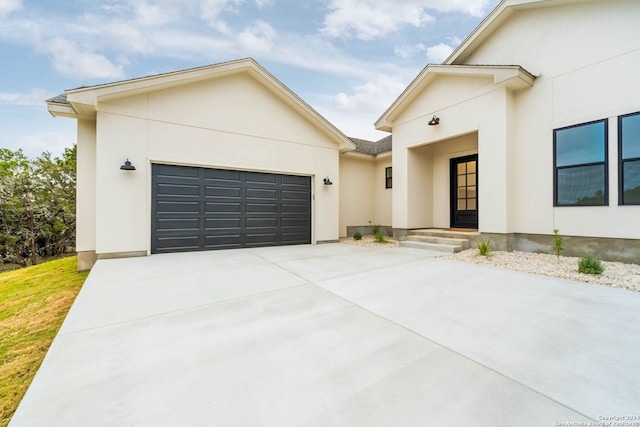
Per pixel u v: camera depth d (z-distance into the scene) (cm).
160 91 680
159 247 687
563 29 584
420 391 170
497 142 657
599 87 536
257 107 822
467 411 152
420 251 725
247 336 248
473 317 288
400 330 259
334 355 214
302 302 338
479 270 500
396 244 871
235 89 786
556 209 593
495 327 263
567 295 355
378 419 147
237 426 143
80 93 568
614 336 242
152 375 189
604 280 413
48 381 181
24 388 209
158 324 275
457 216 898
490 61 723
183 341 239
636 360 204
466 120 722
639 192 493
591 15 545
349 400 162
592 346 225
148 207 667
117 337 246
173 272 495
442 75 778
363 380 182
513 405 157
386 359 208
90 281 434
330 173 971
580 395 165
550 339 238
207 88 743
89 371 194
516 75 590
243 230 809
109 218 626
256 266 546
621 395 165
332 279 445
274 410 155
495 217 662
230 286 407
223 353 218
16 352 268
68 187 1606
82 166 641
